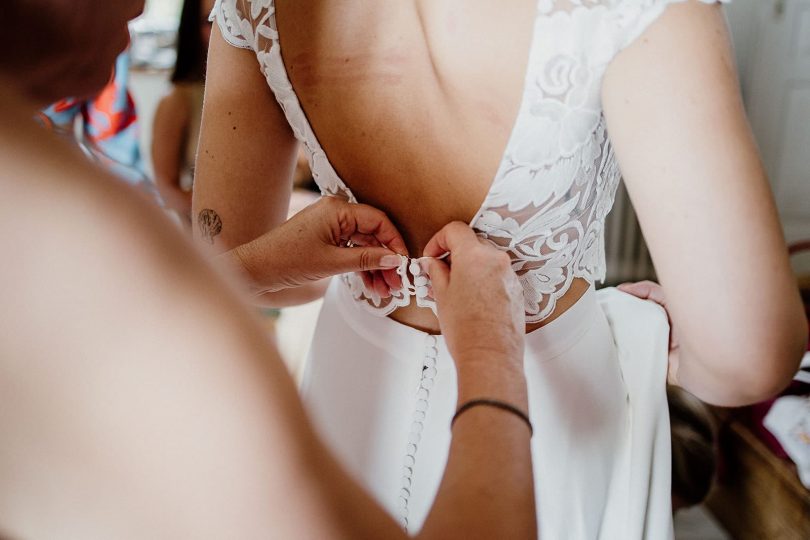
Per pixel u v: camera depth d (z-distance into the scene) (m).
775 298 0.54
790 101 3.14
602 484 0.75
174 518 0.31
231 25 0.70
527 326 0.70
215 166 0.77
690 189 0.52
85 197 0.31
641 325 0.80
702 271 0.54
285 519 0.33
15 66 0.41
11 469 0.30
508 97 0.57
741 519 1.95
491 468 0.47
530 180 0.60
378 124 0.62
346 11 0.60
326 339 0.82
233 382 0.32
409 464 0.72
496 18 0.55
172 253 0.33
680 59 0.51
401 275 0.68
